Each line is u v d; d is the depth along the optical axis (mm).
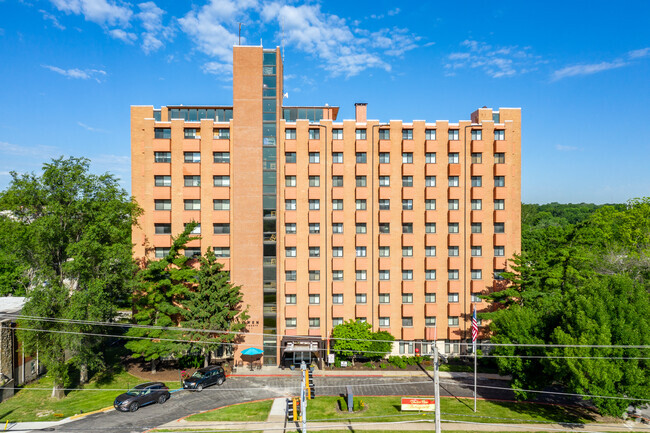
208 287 46219
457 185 53750
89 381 43906
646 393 29625
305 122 52156
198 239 50156
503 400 39969
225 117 55375
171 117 55125
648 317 31359
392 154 53156
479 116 56094
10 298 52938
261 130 50562
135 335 42469
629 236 64500
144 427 33094
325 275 52156
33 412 35906
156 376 46031
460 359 53062
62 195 39656
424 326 53031
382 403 39281
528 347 35312
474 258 53188
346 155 52656
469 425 34031
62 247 41094
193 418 35156
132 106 51094
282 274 51750
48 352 37656
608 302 32562
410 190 52938
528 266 52750
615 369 29656
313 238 51844
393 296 52906
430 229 53438
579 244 58094
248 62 50438
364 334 48656
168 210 50562
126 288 43781
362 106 54750
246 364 49969
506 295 48312
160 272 44500
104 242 43406
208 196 50938
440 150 53531
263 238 50719
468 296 53406
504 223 53812
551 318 36594
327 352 51594
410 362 51844
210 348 44781
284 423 34406
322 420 35094
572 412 36781
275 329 50625
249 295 50094
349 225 52531
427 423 34500
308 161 52219
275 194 50750
